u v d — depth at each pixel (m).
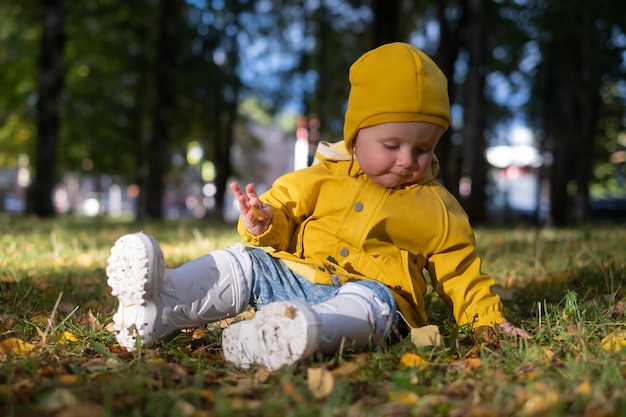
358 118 2.77
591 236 8.03
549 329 2.88
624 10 13.77
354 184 2.89
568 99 17.05
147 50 21.55
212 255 2.71
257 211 2.72
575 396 1.94
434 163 3.08
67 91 22.53
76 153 24.45
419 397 2.02
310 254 2.88
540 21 14.95
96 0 19.31
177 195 57.12
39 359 2.45
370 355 2.50
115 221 15.66
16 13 18.16
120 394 2.01
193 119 24.36
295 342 2.21
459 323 2.89
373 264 2.80
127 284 2.43
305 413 1.79
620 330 2.92
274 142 58.84
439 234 2.85
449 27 16.77
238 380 2.22
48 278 4.54
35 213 15.60
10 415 1.83
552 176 17.56
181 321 2.58
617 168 30.77
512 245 7.41
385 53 2.74
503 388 2.05
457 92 21.91
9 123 25.72
